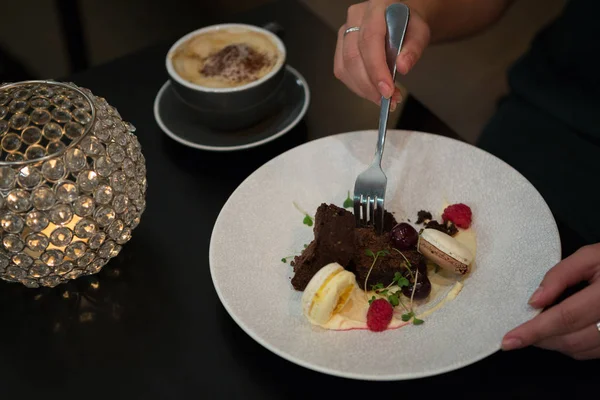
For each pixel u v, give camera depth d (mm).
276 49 1304
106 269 1043
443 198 1111
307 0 2818
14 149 1023
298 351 834
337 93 1363
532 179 1398
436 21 1445
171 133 1253
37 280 963
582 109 1417
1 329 962
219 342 931
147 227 1110
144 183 1024
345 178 1144
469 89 2432
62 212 893
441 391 857
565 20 1478
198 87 1201
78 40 2346
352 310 937
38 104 1012
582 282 975
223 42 1340
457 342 831
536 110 1505
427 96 2420
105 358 917
